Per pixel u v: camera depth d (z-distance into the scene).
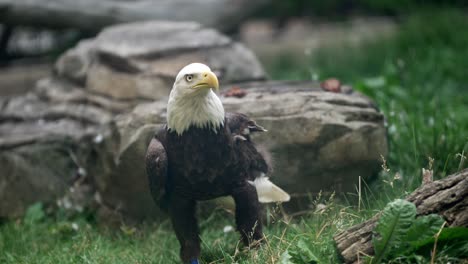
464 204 4.48
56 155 7.60
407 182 6.15
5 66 15.45
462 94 9.92
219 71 8.05
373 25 16.25
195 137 5.11
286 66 13.21
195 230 5.48
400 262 4.46
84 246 6.24
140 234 6.66
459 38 12.31
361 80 9.98
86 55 8.62
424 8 14.51
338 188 6.39
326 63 12.75
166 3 13.02
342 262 4.68
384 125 6.52
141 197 6.67
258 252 5.20
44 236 6.88
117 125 6.64
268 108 6.39
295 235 5.30
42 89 8.77
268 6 15.85
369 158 6.35
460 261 4.44
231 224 6.40
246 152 5.39
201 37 8.55
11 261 6.27
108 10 12.52
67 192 7.43
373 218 4.68
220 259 5.41
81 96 8.20
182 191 5.34
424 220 4.43
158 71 7.84
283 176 6.34
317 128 6.25
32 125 8.10
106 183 6.89
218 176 5.23
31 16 12.30
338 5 18.28
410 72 10.88
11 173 7.57
